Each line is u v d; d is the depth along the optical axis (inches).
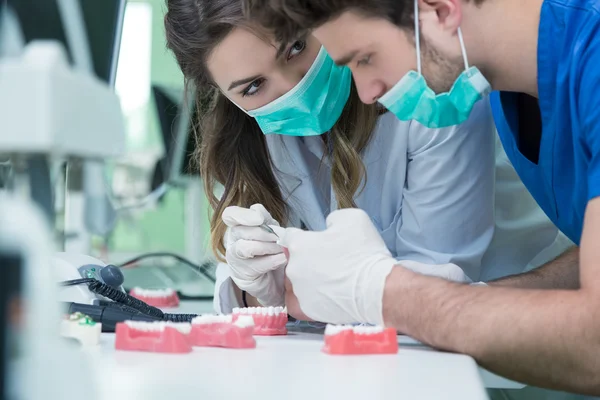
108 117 19.7
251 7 50.4
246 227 63.2
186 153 125.8
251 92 63.4
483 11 49.8
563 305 40.8
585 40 48.2
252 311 53.9
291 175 77.2
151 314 59.1
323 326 61.6
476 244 72.5
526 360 40.7
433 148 70.0
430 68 49.8
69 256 62.1
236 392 28.0
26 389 16.8
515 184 81.9
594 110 46.4
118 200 123.8
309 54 60.6
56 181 22.5
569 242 83.3
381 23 47.8
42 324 17.5
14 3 63.7
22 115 17.0
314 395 27.7
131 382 29.8
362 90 51.9
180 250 156.3
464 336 41.3
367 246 46.8
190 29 64.1
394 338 40.8
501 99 60.9
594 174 45.4
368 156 74.0
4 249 16.3
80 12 73.0
